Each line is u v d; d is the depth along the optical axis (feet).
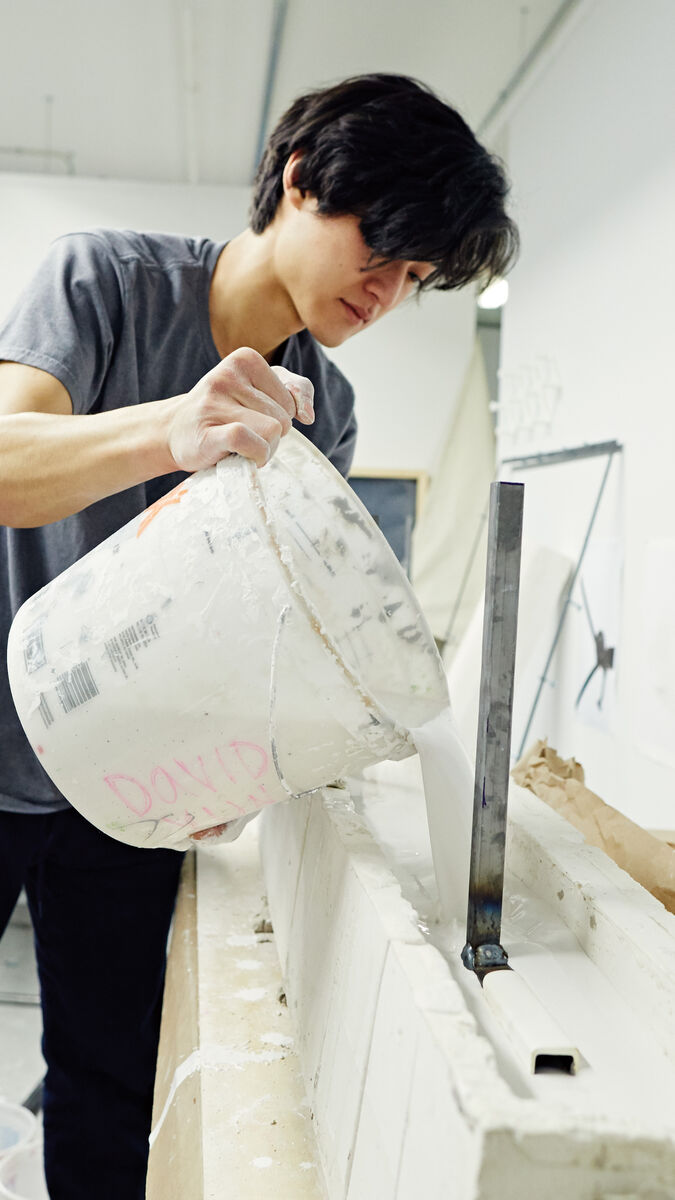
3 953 9.00
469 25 9.71
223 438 2.25
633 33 7.43
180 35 10.32
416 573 13.78
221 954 3.36
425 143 3.05
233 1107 2.44
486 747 2.05
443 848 2.43
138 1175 4.18
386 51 10.57
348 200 3.10
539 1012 1.82
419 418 14.46
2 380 3.13
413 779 3.66
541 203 9.49
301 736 2.28
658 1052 1.88
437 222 3.07
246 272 3.65
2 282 13.38
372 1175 1.77
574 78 8.71
